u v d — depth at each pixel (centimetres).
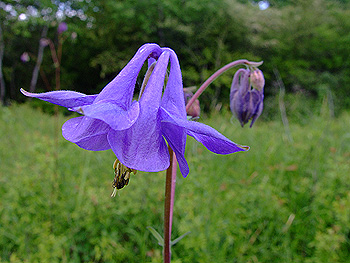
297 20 1848
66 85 1869
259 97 235
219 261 262
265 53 1808
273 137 570
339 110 1609
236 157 444
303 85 1762
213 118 541
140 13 1620
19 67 1827
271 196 334
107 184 343
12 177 363
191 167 374
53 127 789
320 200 325
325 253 263
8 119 863
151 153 108
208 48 1631
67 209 316
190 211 284
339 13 1970
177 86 124
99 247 284
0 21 1692
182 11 1608
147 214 313
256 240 307
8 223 298
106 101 114
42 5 1612
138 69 124
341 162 405
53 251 261
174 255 266
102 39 1734
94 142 121
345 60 1856
